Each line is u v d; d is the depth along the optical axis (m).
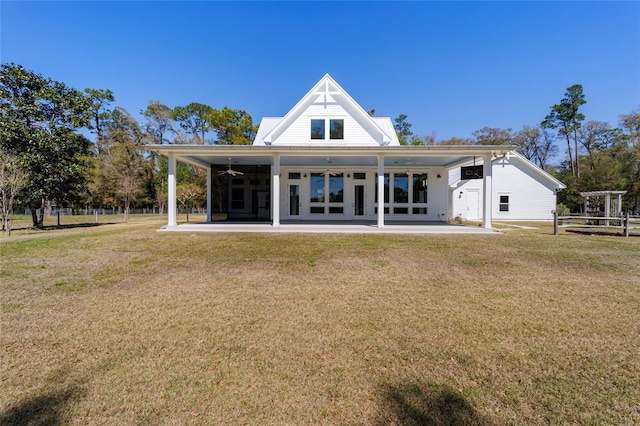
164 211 36.47
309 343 3.00
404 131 43.88
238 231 10.61
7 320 3.51
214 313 3.73
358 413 2.04
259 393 2.24
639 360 2.69
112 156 33.38
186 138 37.31
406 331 3.26
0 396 2.18
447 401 2.15
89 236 9.67
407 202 15.47
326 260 6.52
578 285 4.88
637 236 10.16
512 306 3.97
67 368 2.55
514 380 2.40
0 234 11.99
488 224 10.89
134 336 3.14
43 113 14.91
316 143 14.78
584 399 2.17
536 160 39.22
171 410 2.06
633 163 26.19
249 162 14.60
